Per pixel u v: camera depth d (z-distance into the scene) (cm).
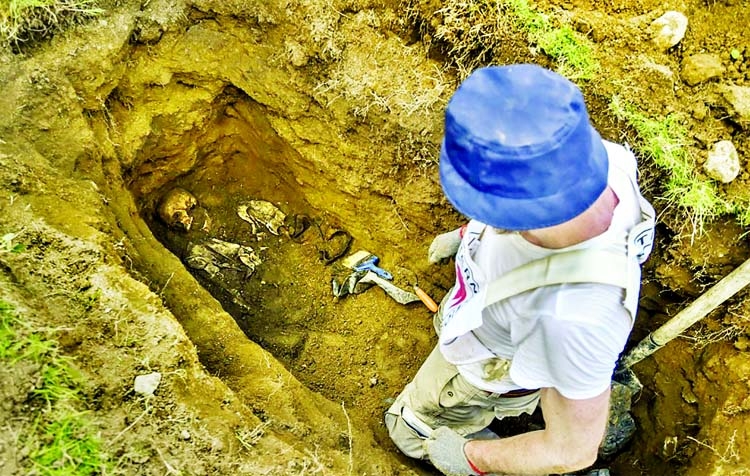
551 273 143
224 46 268
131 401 180
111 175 248
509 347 172
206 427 183
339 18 263
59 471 161
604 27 258
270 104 272
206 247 298
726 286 201
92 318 188
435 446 207
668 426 245
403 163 268
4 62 231
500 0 256
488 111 125
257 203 311
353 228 300
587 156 126
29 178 211
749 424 218
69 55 239
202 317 230
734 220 233
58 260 194
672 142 239
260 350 230
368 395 273
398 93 259
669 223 238
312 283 297
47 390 168
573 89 127
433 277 290
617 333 140
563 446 162
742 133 243
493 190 128
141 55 261
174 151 285
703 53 257
